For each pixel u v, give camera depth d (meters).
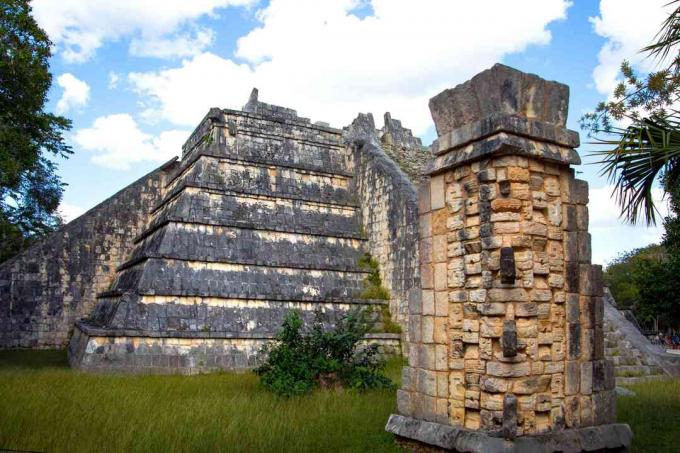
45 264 24.02
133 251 25.27
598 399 8.66
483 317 8.23
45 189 28.91
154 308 18.97
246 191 22.98
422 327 9.40
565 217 8.80
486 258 8.27
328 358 14.73
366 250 24.62
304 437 9.34
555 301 8.43
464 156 8.79
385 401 12.56
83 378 14.88
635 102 9.59
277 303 21.09
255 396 12.98
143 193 26.48
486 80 8.66
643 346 19.91
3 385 12.93
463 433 8.11
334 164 26.38
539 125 8.60
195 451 8.40
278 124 25.28
